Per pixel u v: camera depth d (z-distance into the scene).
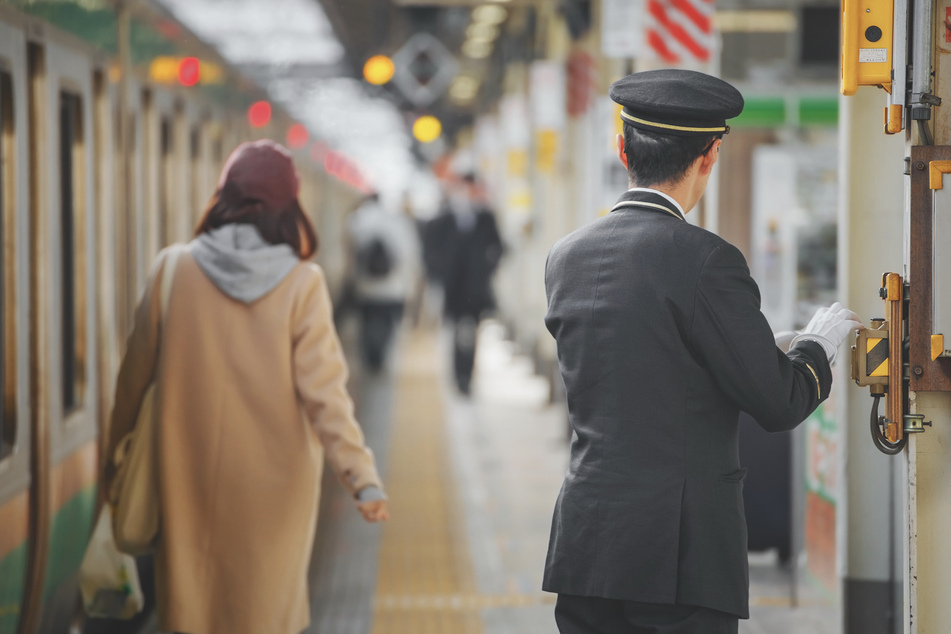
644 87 6.53
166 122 16.08
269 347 8.65
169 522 8.60
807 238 19.94
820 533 13.76
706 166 6.66
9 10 9.55
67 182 11.53
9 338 9.70
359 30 32.31
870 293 10.39
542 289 36.25
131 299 13.73
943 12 6.75
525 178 40.69
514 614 13.44
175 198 16.58
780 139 21.28
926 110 6.73
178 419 8.65
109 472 9.16
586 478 6.36
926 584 6.85
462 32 49.22
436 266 37.91
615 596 6.19
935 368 6.63
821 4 22.06
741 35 22.11
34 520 10.30
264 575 8.59
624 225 6.52
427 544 16.83
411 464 23.02
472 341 32.81
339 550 16.48
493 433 26.77
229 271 8.68
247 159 8.87
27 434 10.05
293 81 35.81
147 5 14.66
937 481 6.81
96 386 12.16
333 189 54.16
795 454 13.44
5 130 9.65
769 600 13.66
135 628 12.73
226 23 25.75
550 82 29.19
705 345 6.17
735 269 6.26
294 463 8.67
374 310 38.44
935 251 6.54
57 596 10.88
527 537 17.25
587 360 6.43
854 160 10.33
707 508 6.21
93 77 12.20
